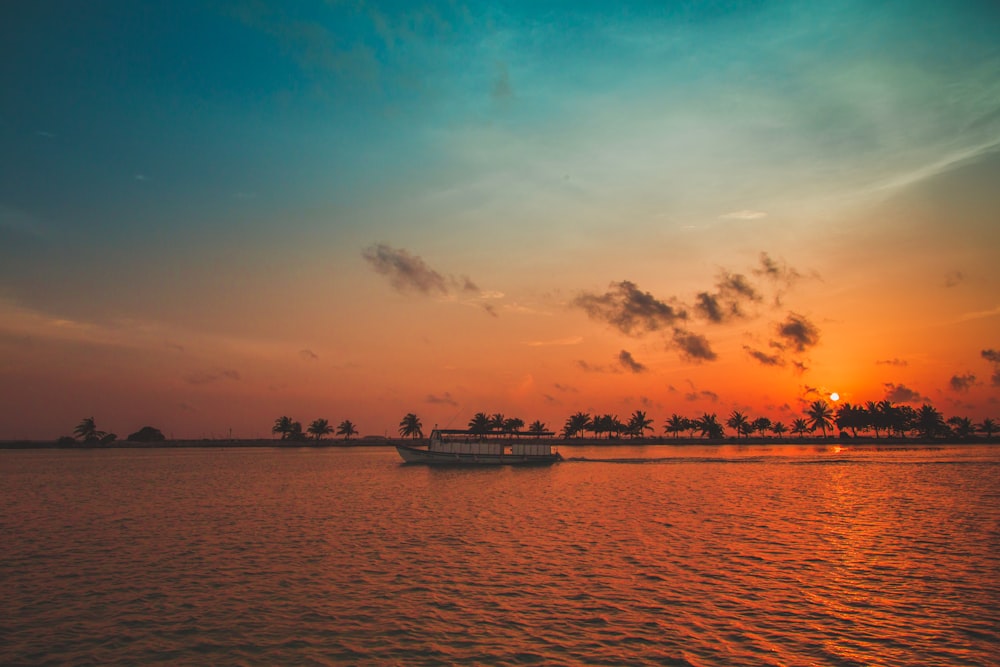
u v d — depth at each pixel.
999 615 23.28
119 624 23.08
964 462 119.88
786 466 112.94
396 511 53.59
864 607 24.33
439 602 25.31
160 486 80.38
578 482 82.62
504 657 19.66
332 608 24.64
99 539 40.28
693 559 32.88
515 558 33.41
